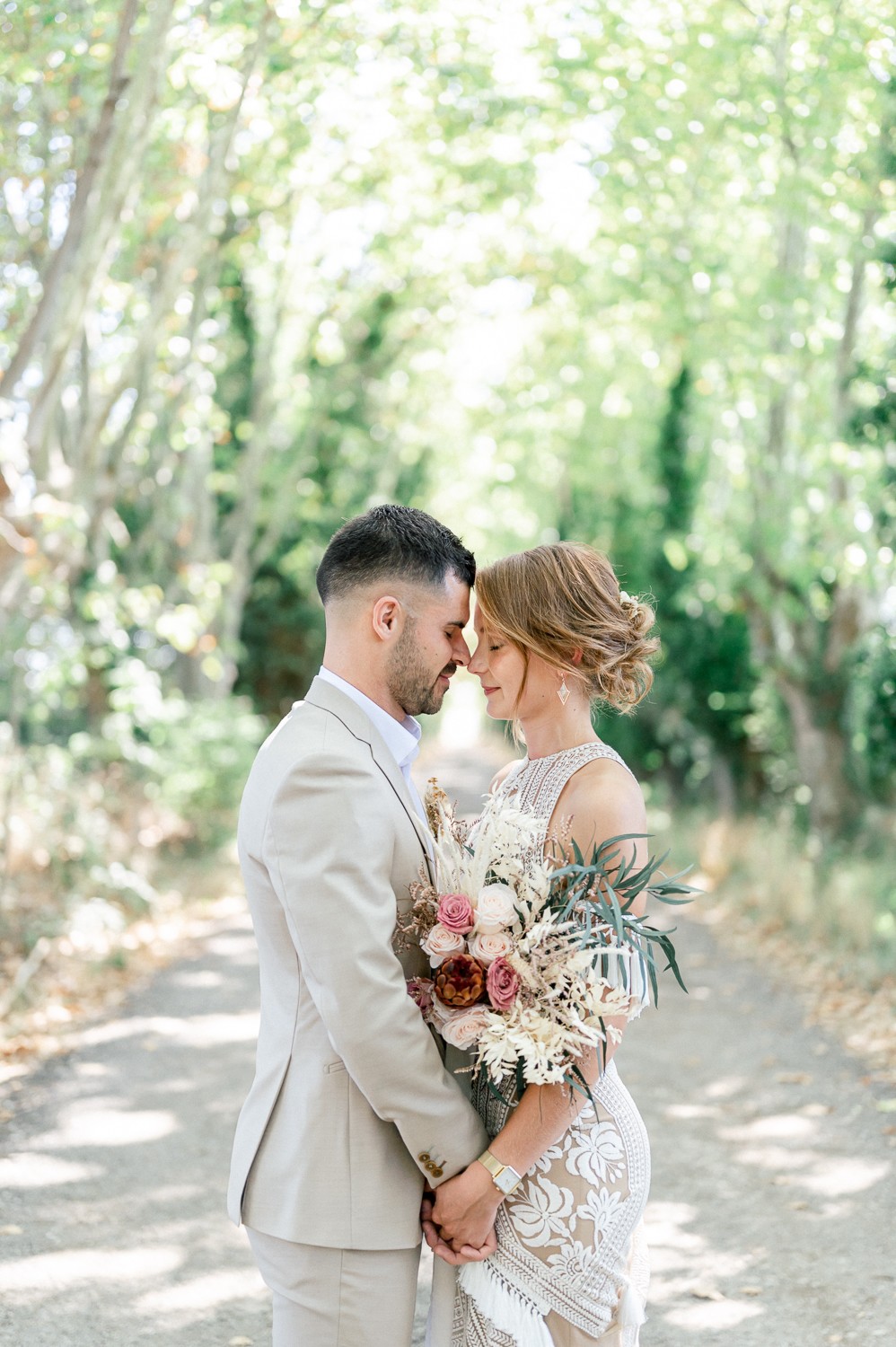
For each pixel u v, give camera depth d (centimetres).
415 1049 212
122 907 967
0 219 794
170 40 771
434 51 997
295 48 893
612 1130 237
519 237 1393
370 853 213
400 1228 220
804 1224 419
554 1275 229
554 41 955
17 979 679
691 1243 408
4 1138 497
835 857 1032
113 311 970
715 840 1281
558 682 250
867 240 855
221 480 1502
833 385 973
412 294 1491
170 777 1164
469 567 239
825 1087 573
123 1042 639
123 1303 364
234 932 952
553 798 242
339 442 1803
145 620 1034
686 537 1380
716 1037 672
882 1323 346
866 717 1073
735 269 1110
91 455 883
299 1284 218
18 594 843
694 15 855
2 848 856
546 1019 212
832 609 1116
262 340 1502
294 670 1892
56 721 1250
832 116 826
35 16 691
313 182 1171
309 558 1855
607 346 1602
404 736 235
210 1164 472
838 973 792
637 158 1034
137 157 720
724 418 1185
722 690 1419
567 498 1931
